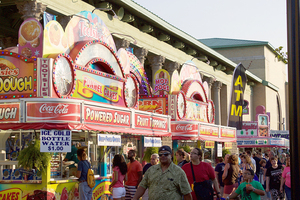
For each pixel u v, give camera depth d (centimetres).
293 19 455
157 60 2734
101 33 1386
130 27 2397
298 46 451
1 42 2125
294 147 441
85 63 1250
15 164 1054
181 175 604
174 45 3031
